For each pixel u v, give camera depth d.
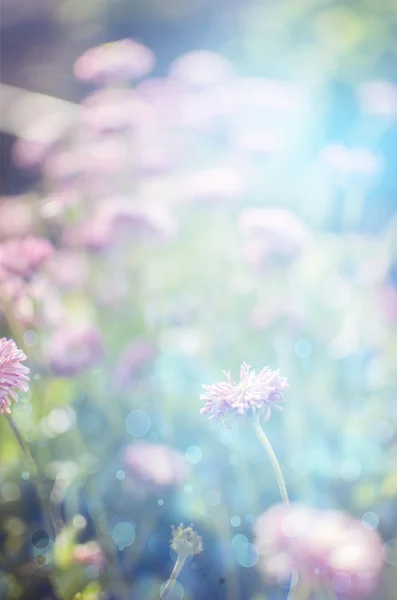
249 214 0.87
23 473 0.79
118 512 0.79
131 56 1.15
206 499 0.79
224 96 1.10
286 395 0.83
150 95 1.14
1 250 0.75
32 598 0.75
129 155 1.04
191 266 0.98
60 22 2.54
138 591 0.74
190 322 0.92
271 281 0.93
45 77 2.43
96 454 0.84
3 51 2.55
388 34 1.68
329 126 1.65
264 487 0.81
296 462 0.80
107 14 2.45
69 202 0.96
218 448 0.82
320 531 0.53
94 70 1.16
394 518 0.77
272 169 1.09
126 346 0.92
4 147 1.69
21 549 0.77
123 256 0.96
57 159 1.10
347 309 0.94
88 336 0.83
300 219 1.11
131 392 0.85
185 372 0.87
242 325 0.91
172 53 2.29
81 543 0.76
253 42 1.88
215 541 0.76
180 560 0.60
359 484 0.79
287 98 1.10
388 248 0.97
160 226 0.88
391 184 1.33
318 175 1.09
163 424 0.84
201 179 0.93
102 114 1.07
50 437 0.84
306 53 1.76
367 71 1.67
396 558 0.72
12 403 0.79
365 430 0.84
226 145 1.13
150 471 0.75
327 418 0.87
